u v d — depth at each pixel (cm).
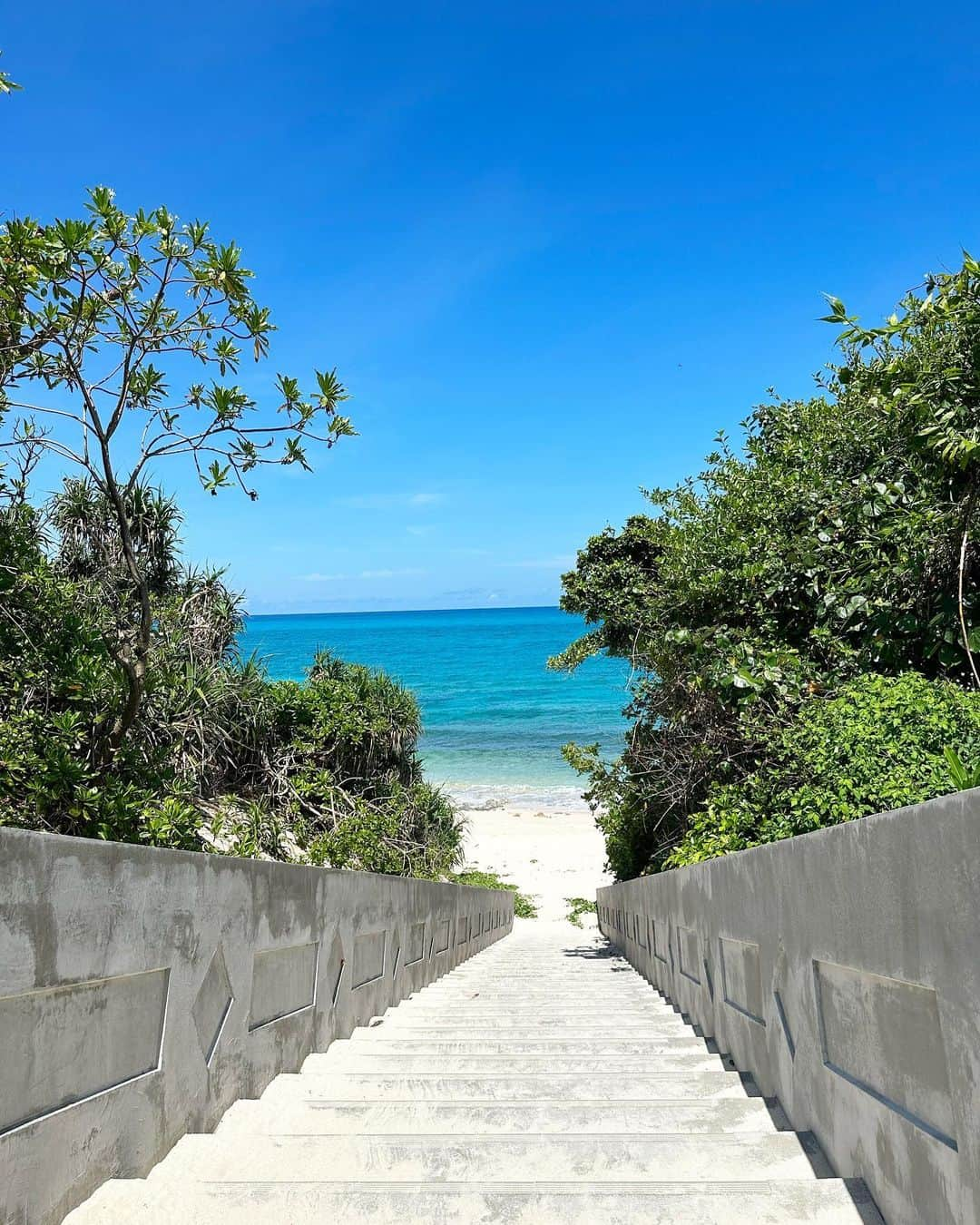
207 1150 295
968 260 487
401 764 1332
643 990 812
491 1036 540
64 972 233
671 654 925
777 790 688
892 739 539
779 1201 241
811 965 299
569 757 1323
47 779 539
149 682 625
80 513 871
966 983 189
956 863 194
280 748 1129
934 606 659
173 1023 300
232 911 357
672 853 862
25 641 605
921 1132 213
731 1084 389
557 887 2072
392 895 707
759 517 891
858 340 563
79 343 487
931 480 647
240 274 501
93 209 481
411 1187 245
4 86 440
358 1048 500
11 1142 209
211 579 1002
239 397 525
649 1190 246
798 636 816
